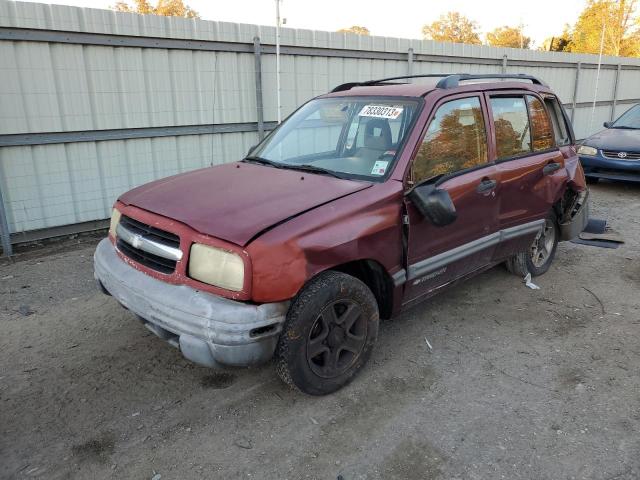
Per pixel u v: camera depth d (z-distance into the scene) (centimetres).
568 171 511
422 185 345
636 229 707
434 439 294
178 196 338
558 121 532
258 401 328
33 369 362
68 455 281
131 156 688
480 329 422
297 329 297
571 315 448
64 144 631
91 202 667
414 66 1005
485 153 416
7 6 559
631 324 431
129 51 655
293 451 285
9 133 589
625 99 1670
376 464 275
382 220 329
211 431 301
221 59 737
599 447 287
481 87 425
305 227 293
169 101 702
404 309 372
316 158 400
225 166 412
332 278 309
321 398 331
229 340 273
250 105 784
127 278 318
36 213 627
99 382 347
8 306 458
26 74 588
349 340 332
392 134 373
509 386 345
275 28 771
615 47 3562
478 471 270
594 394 336
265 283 277
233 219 295
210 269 285
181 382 347
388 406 323
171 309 287
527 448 287
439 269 380
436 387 343
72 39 607
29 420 309
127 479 266
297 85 830
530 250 509
